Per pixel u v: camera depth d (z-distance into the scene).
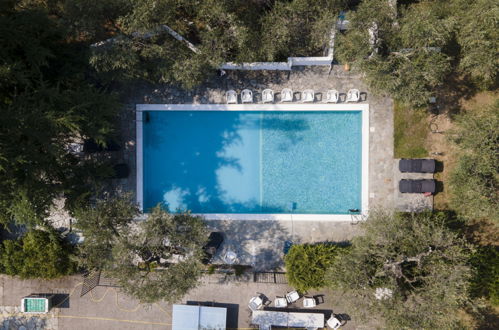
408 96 17.31
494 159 16.86
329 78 19.98
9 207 17.06
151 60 18.39
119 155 20.42
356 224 20.09
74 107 16.23
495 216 17.06
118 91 20.25
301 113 20.56
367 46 17.22
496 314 19.69
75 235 20.39
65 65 18.14
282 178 20.83
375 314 16.86
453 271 15.84
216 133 20.89
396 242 16.84
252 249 20.41
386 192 20.05
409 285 17.88
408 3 19.88
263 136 20.78
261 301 19.86
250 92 19.69
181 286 17.09
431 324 16.02
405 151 19.88
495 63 17.25
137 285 17.41
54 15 19.38
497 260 18.56
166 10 17.28
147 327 20.64
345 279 16.62
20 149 15.89
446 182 19.73
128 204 18.23
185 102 20.31
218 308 19.83
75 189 18.38
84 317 20.80
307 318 19.70
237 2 18.38
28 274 19.56
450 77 19.84
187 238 17.53
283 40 18.34
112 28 18.86
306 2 17.75
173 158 21.05
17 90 18.02
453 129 19.33
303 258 18.61
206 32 18.06
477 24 16.80
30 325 20.91
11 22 16.16
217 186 20.97
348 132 20.48
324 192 20.73
